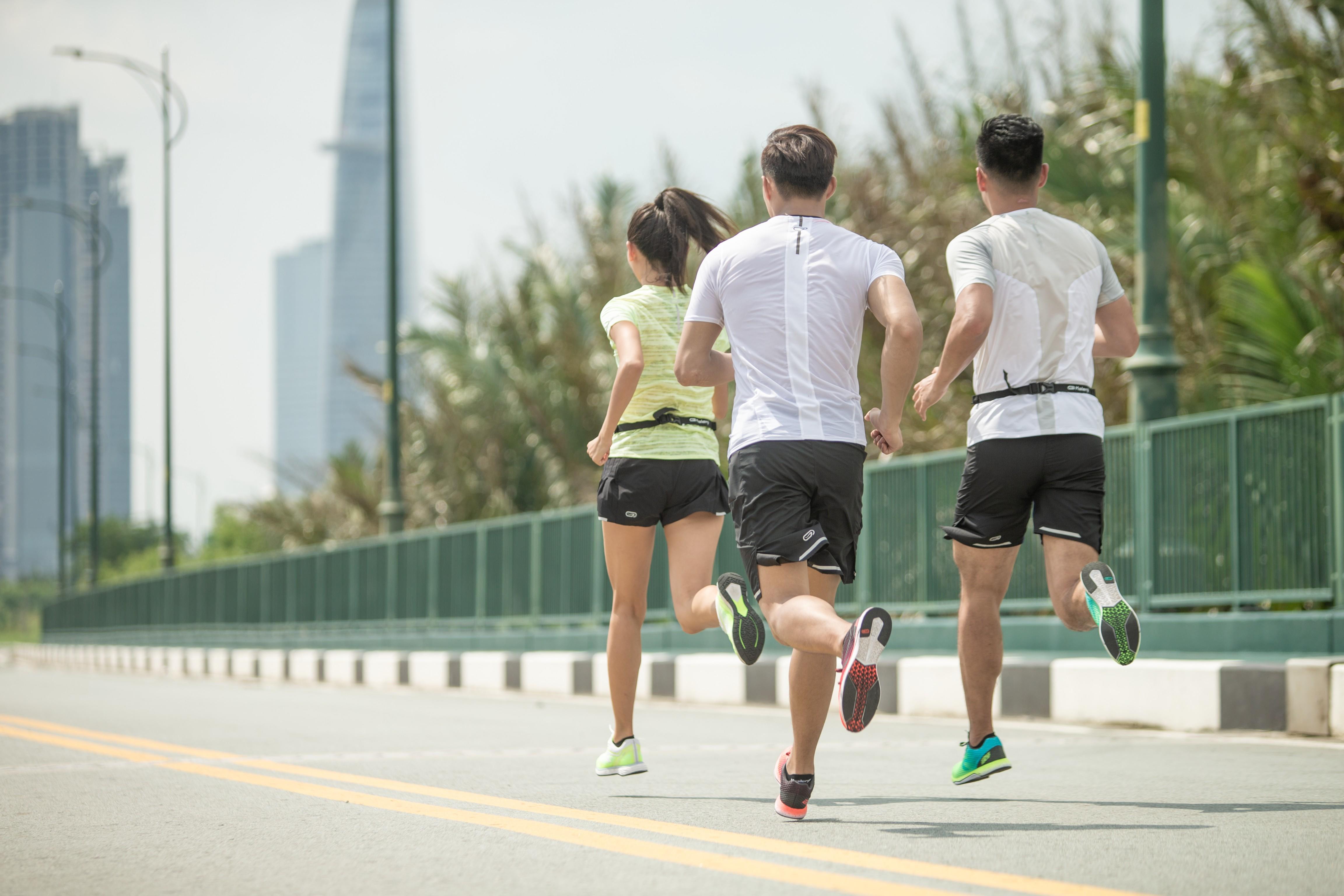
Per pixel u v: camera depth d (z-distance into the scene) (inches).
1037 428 582.9
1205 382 1396.4
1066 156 1626.5
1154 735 952.3
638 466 631.2
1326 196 1333.7
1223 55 1505.9
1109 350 616.7
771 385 518.6
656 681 1555.1
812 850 478.6
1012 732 1001.5
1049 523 585.6
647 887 424.5
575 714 1309.1
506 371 2864.2
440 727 1130.7
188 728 1123.3
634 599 668.1
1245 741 882.8
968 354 578.9
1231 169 1498.5
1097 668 1040.8
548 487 2768.2
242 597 3132.4
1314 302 1263.5
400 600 2351.1
